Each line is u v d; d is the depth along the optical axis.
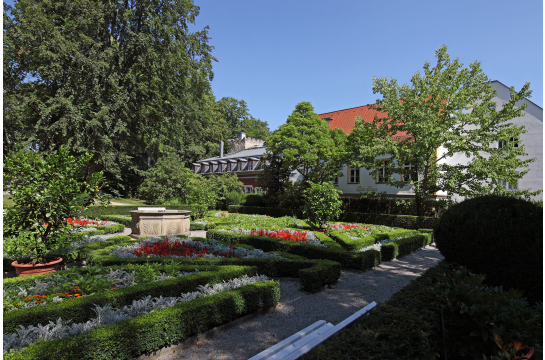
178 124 25.66
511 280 5.02
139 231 11.59
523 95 14.14
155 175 27.22
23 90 22.33
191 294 4.73
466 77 15.42
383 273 8.03
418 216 16.94
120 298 4.29
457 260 5.56
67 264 8.05
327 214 12.38
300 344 3.51
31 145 20.75
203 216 18.55
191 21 23.75
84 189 7.16
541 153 18.50
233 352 3.85
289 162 21.09
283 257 7.86
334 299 5.91
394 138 21.75
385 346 2.90
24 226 6.31
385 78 17.03
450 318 3.19
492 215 5.38
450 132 15.49
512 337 2.82
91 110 20.81
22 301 4.18
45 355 2.84
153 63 21.55
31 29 18.81
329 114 31.70
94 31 21.00
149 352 3.60
